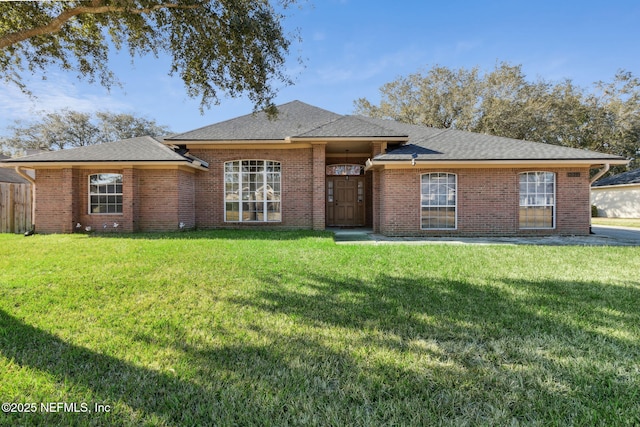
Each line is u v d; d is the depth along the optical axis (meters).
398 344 2.97
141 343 2.95
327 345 2.94
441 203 12.57
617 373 2.50
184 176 13.41
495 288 4.83
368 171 16.44
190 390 2.24
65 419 1.95
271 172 14.52
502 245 9.52
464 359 2.70
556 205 12.44
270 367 2.55
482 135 14.75
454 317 3.65
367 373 2.47
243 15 7.23
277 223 14.38
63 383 2.31
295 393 2.22
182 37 8.00
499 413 2.01
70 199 12.57
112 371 2.49
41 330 3.23
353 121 14.59
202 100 8.95
